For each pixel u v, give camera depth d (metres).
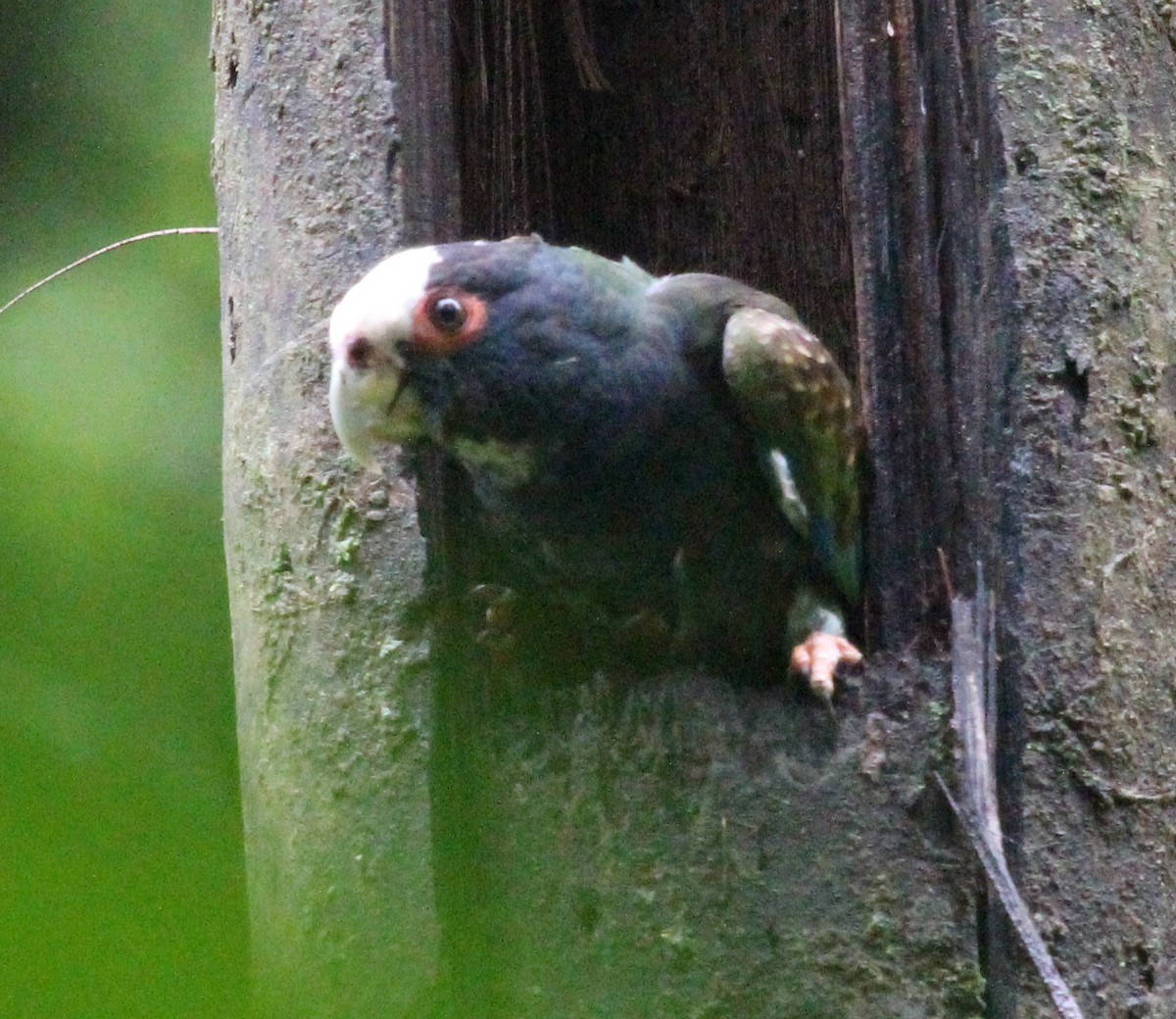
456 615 6.18
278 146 6.45
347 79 6.26
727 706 5.98
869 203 6.02
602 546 6.67
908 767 5.76
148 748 6.86
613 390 6.32
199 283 9.55
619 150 8.71
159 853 3.53
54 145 9.88
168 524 8.60
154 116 9.95
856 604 6.87
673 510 6.67
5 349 9.16
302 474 6.29
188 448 8.91
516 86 7.98
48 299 9.41
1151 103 6.28
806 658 6.01
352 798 6.10
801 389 6.46
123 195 9.83
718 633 6.94
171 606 8.28
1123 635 5.81
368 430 6.01
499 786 6.17
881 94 6.02
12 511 8.30
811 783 5.82
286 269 6.40
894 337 6.00
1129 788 5.75
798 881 5.76
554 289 6.21
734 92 8.64
